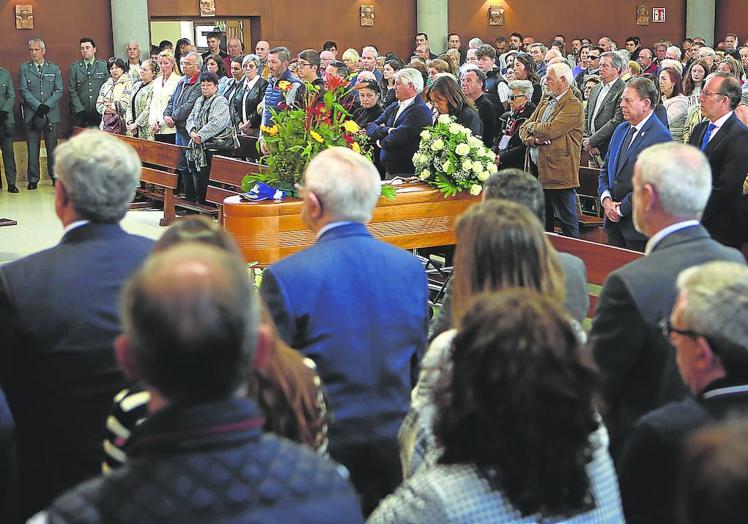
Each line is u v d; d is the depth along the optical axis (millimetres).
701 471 904
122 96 12711
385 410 2715
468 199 6613
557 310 1639
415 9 18281
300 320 2686
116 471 1277
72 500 1244
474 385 1581
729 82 5719
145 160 11188
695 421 1773
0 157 14164
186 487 1232
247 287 1359
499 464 1575
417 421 2057
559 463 1564
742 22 20875
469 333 1624
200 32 17516
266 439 1332
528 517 1587
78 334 2404
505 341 1570
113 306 2439
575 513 1616
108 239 2520
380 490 2729
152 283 1312
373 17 18000
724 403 1773
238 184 8562
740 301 1783
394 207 6387
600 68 9172
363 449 2686
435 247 7301
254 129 10766
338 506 1296
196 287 1302
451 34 18781
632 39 18422
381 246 2834
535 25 19375
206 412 1278
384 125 8219
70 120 15109
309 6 17578
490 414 1566
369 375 2707
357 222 2842
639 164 2814
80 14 15242
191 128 10461
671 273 2611
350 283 2725
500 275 2184
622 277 2625
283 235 5988
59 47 15164
